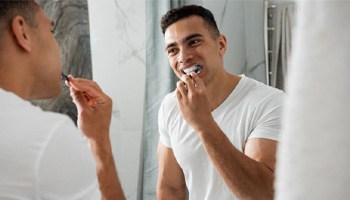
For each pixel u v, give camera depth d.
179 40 1.16
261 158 1.03
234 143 1.13
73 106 1.25
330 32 0.17
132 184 1.96
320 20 0.17
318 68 0.18
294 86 0.18
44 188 0.50
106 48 1.92
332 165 0.18
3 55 0.57
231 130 1.13
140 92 1.91
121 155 1.96
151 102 1.71
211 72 1.16
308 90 0.18
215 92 1.17
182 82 1.02
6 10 0.57
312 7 0.18
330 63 0.17
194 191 1.19
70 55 1.37
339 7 0.17
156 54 1.68
